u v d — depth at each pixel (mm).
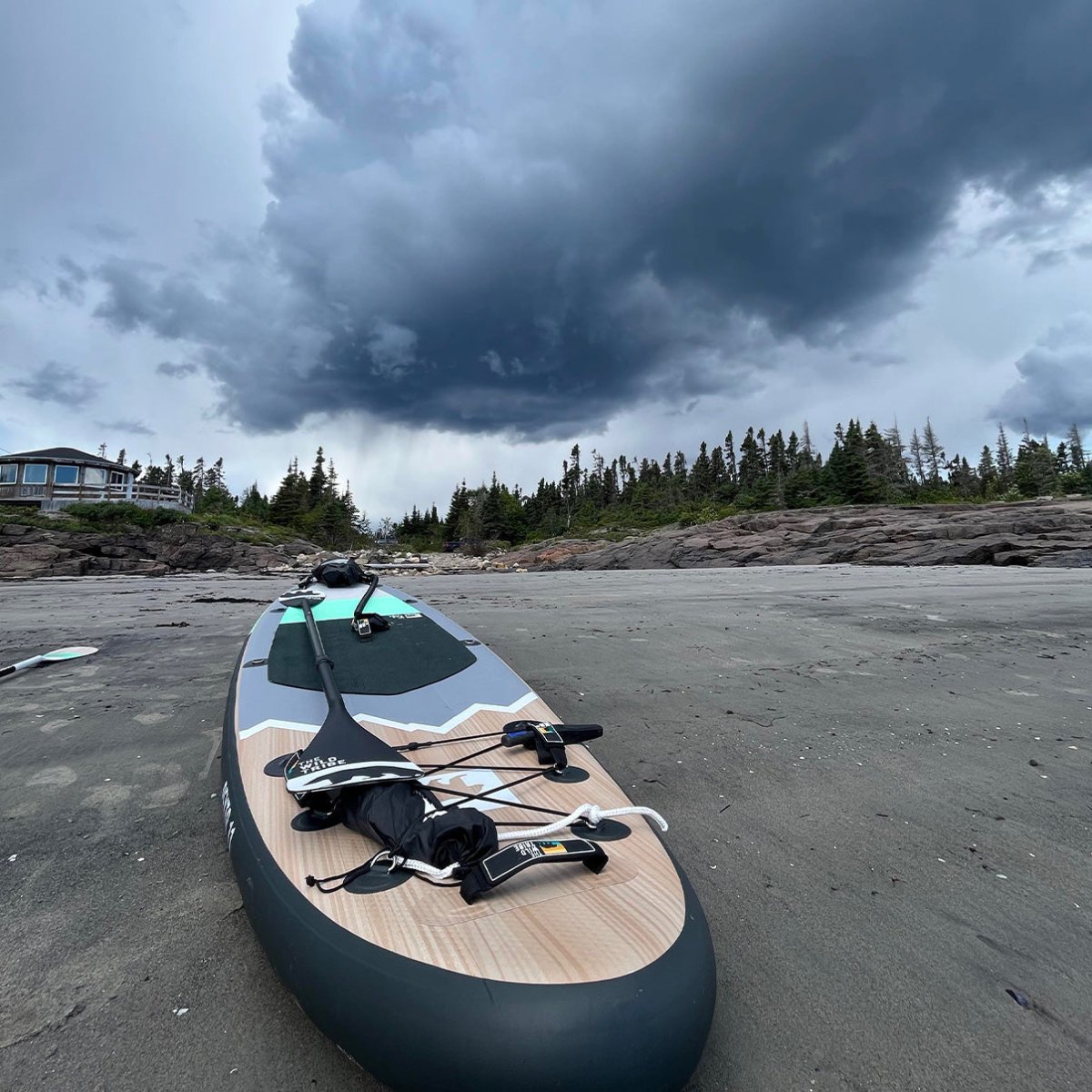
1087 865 2537
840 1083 1533
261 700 2852
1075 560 20422
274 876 1675
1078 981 1904
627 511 83062
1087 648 6473
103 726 4113
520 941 1407
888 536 27938
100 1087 1503
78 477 37438
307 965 1443
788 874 2457
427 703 2848
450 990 1293
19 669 5609
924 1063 1597
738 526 37156
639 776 3352
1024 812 2980
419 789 2004
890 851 2629
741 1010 1759
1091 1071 1582
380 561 42906
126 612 9914
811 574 17781
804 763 3539
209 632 7684
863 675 5410
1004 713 4402
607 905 1539
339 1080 1510
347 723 2312
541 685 5062
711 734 3975
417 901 1538
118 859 2527
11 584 17781
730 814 2938
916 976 1908
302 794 1858
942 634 7250
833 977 1896
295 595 4887
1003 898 2316
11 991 1818
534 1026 1228
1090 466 67562
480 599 11383
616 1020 1249
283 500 64938
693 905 1604
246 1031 1668
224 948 1998
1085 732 4051
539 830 1788
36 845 2633
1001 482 74500
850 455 59250
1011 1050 1644
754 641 6891
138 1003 1769
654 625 7914
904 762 3559
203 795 3102
